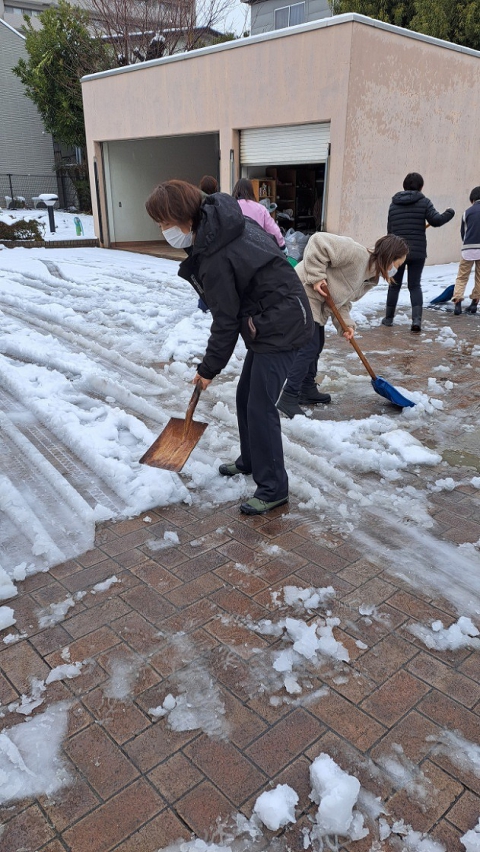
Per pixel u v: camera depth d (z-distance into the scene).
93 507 3.04
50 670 2.03
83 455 3.56
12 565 2.57
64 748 1.76
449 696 1.95
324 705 1.91
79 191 22.88
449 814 1.60
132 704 1.91
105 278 10.01
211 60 11.12
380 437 3.78
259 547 2.72
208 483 3.27
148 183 15.38
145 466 3.40
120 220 15.20
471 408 4.40
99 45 19.98
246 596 2.39
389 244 3.82
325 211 9.96
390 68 9.60
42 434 3.89
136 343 6.02
